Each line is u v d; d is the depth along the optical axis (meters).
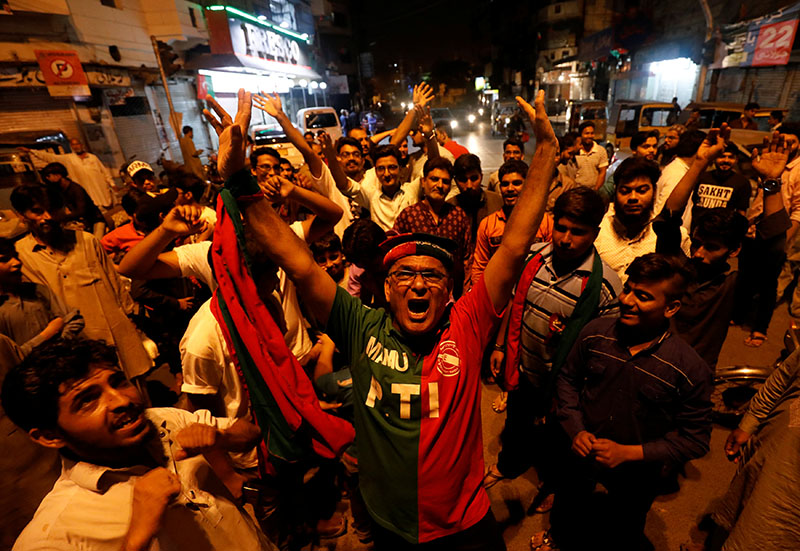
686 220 3.76
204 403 2.03
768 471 1.54
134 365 3.09
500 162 14.72
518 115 19.14
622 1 24.02
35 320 2.36
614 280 2.15
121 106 13.46
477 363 1.43
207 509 1.29
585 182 6.69
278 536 2.38
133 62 13.80
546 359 2.36
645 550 2.25
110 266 3.02
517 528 2.44
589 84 38.69
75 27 11.70
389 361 1.38
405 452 1.35
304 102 24.66
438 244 1.36
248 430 1.40
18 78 10.64
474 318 1.43
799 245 4.23
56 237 2.70
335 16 42.34
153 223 3.58
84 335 2.81
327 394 2.27
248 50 19.05
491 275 1.41
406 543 1.46
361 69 49.84
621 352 1.79
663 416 1.77
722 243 2.22
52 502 1.05
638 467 1.84
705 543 2.23
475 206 3.77
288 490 2.28
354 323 1.48
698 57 15.89
